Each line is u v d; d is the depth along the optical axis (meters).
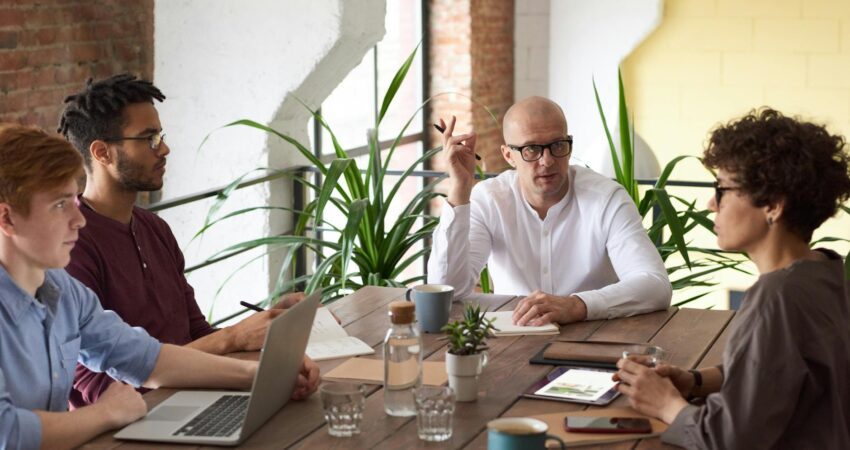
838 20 6.70
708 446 1.60
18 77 3.80
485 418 1.82
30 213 1.76
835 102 6.79
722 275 7.05
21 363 1.83
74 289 2.02
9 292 1.82
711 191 7.12
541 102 2.85
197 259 4.46
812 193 1.60
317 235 4.74
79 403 2.32
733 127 1.66
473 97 7.12
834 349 1.57
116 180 2.45
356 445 1.71
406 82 6.95
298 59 4.23
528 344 2.30
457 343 1.91
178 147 4.41
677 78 7.12
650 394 1.80
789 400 1.56
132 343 2.04
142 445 1.72
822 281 1.60
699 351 2.23
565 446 1.67
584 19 7.21
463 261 2.78
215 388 2.02
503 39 7.50
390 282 3.62
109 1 4.27
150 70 4.56
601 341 2.25
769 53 6.89
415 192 7.13
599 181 2.94
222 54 4.30
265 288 4.40
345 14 4.18
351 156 6.11
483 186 3.05
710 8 6.98
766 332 1.56
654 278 2.63
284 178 4.47
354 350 2.26
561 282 2.98
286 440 1.73
